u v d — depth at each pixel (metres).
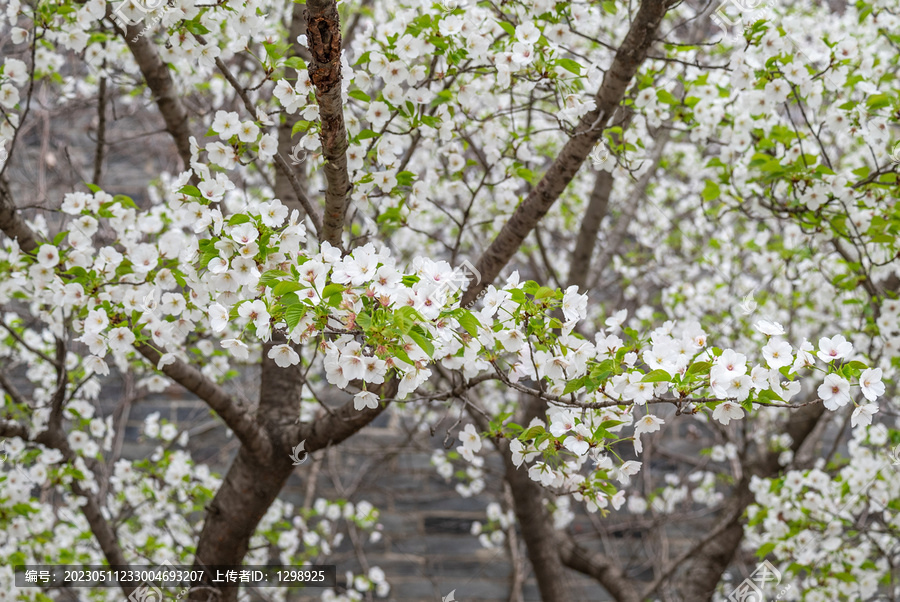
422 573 5.62
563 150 2.77
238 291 2.19
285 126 3.54
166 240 2.62
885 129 3.04
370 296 1.79
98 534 3.71
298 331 1.81
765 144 3.24
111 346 2.41
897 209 3.09
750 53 2.80
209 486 4.36
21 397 3.61
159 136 6.17
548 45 2.65
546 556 4.61
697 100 3.23
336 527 5.60
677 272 5.50
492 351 2.19
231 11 2.33
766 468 4.68
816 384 4.55
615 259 5.46
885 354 3.43
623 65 2.63
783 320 5.00
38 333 4.78
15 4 2.90
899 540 4.20
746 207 3.74
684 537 5.91
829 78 2.99
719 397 1.89
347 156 2.53
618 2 3.01
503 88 2.97
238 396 4.73
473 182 4.89
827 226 3.35
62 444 3.55
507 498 5.44
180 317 2.60
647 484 5.80
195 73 3.62
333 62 2.05
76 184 5.67
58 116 5.83
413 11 2.73
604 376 2.07
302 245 2.73
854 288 3.58
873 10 3.52
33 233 3.08
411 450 5.89
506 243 2.89
